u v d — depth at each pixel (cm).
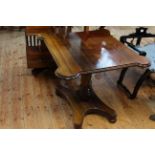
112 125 194
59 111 206
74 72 145
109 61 160
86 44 186
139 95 233
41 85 239
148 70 207
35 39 242
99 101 207
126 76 262
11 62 279
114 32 388
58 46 180
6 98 217
